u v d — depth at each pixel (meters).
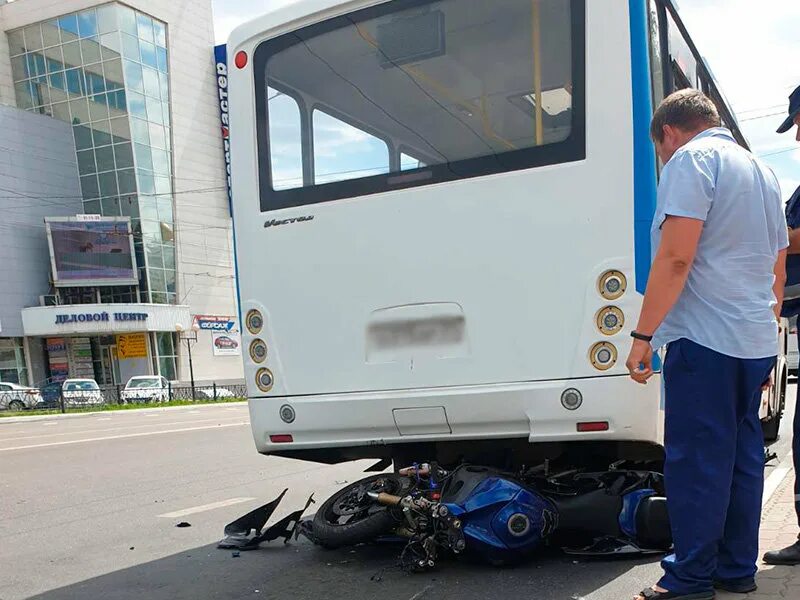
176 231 44.38
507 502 3.89
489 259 3.99
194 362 44.75
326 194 4.45
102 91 42.38
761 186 3.12
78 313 39.66
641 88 3.79
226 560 4.68
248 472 8.64
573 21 3.92
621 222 3.74
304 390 4.45
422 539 3.98
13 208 40.28
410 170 4.23
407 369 4.15
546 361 3.85
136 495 7.32
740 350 2.99
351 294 4.33
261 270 4.62
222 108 47.53
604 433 3.73
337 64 4.53
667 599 3.08
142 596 4.04
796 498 3.78
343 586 3.96
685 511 3.05
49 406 33.53
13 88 44.16
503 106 4.04
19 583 4.40
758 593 3.24
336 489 7.17
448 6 4.25
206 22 47.53
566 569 4.00
